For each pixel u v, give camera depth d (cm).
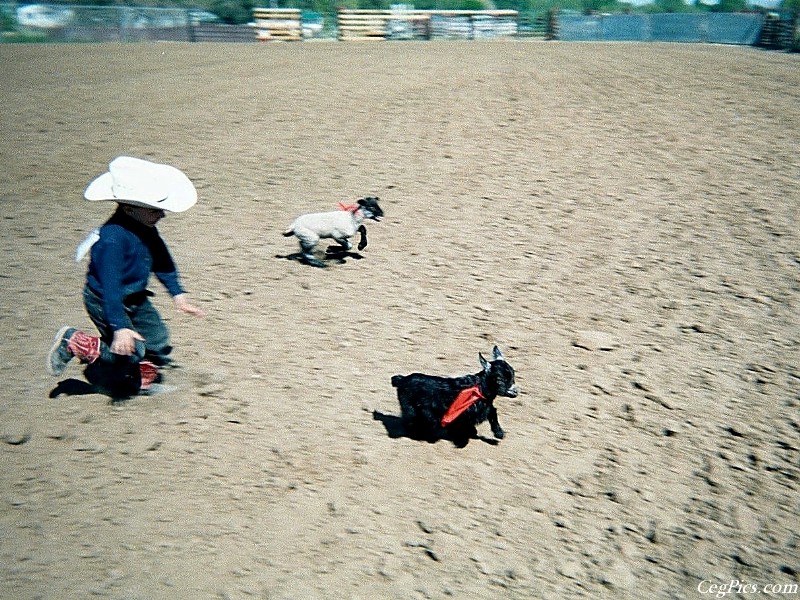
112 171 514
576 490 514
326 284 818
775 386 648
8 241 914
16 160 1268
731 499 517
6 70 2269
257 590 401
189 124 1538
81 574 396
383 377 631
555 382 643
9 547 410
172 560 414
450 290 812
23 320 698
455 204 1087
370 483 497
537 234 977
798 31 3912
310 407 577
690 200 1094
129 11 4312
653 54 2942
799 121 1523
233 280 818
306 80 2058
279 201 1097
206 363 632
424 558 441
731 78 2094
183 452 509
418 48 3272
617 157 1298
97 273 518
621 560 459
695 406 618
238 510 459
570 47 3438
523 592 427
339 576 419
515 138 1419
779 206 1059
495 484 511
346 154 1333
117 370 602
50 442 508
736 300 801
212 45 3638
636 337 723
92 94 1830
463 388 523
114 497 459
